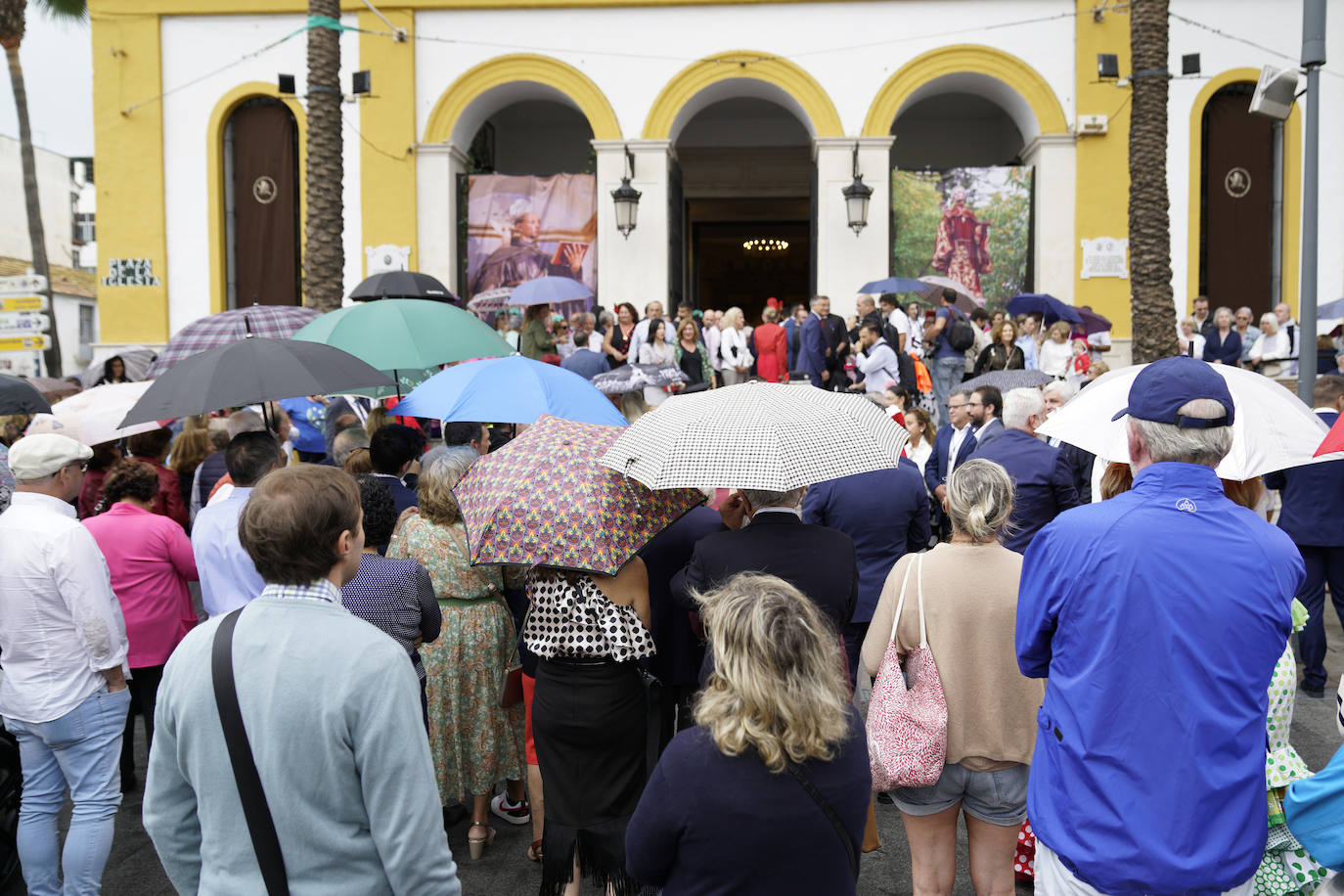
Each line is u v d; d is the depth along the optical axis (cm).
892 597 338
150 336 1650
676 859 212
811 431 329
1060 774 249
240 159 1656
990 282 1605
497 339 629
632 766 371
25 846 378
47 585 371
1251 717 238
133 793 525
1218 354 1377
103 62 1638
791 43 1583
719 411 338
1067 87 1559
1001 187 1595
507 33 1608
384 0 1605
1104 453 379
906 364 1240
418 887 208
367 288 702
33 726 373
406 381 764
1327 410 646
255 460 420
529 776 438
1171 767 235
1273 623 240
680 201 1758
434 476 450
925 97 1762
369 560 392
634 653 363
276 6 1622
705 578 350
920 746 317
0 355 1144
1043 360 1226
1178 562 241
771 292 2853
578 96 1609
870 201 1579
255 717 206
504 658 454
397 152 1619
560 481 358
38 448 382
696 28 1591
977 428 743
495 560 349
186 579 511
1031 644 266
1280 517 619
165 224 1650
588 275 1650
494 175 1652
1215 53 1547
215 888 208
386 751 207
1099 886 238
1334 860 220
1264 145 1570
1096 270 1561
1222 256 1584
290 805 205
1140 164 1224
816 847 205
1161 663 238
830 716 203
